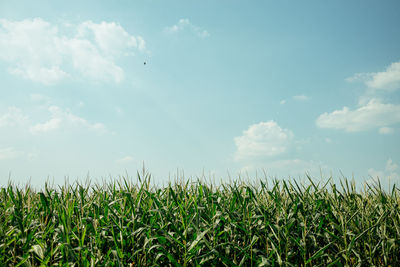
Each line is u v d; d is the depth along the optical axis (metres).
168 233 4.96
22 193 6.18
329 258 5.01
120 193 6.64
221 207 5.77
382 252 5.06
